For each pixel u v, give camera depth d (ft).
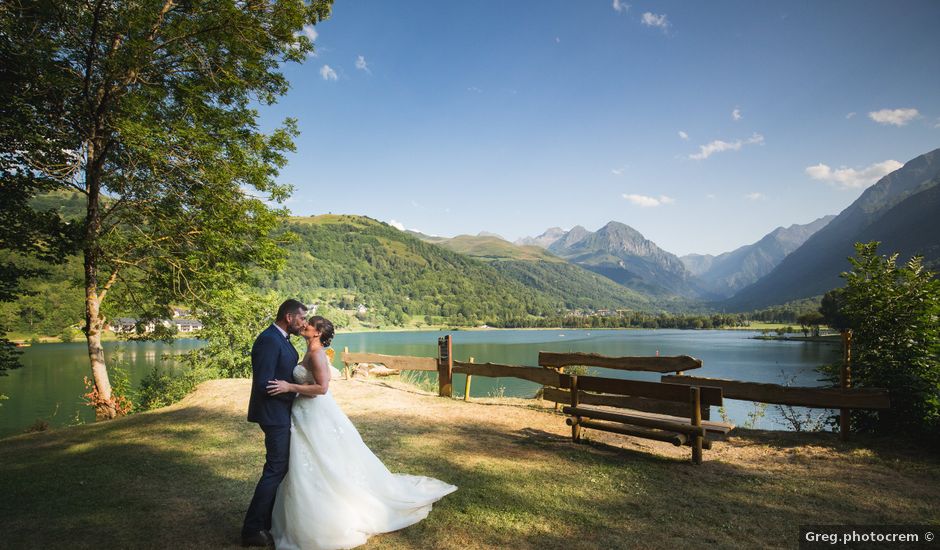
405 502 13.23
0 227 36.40
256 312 57.16
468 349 299.79
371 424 25.64
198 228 43.04
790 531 12.71
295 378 12.16
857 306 24.43
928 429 20.07
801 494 15.48
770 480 16.93
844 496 15.21
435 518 13.38
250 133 44.16
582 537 12.31
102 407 42.37
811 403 21.91
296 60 44.14
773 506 14.48
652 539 12.21
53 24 37.47
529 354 254.06
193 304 46.96
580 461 19.31
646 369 26.37
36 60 33.68
